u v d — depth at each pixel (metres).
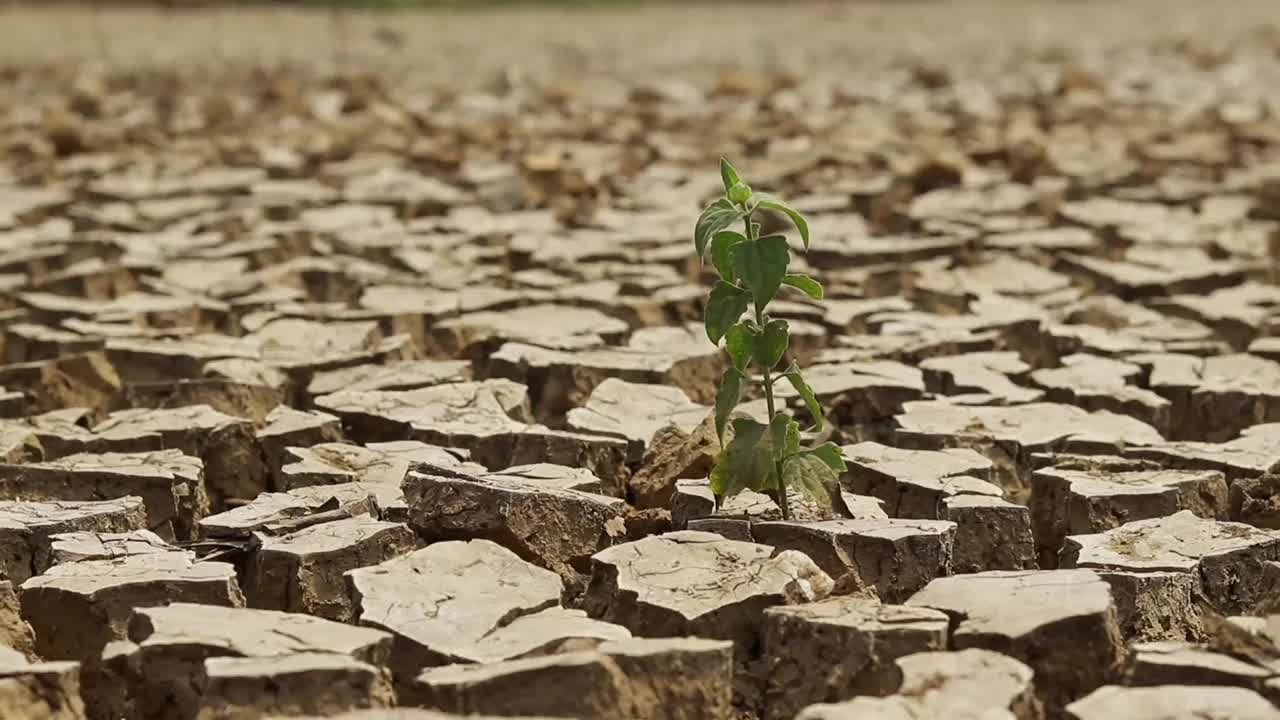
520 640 4.49
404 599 4.73
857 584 4.84
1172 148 14.13
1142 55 23.47
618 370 7.49
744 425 5.39
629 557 4.95
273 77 20.75
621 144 14.81
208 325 9.06
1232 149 14.20
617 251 10.37
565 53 25.22
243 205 12.15
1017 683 4.14
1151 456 6.27
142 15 33.47
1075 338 8.30
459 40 28.03
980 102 17.98
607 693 4.15
